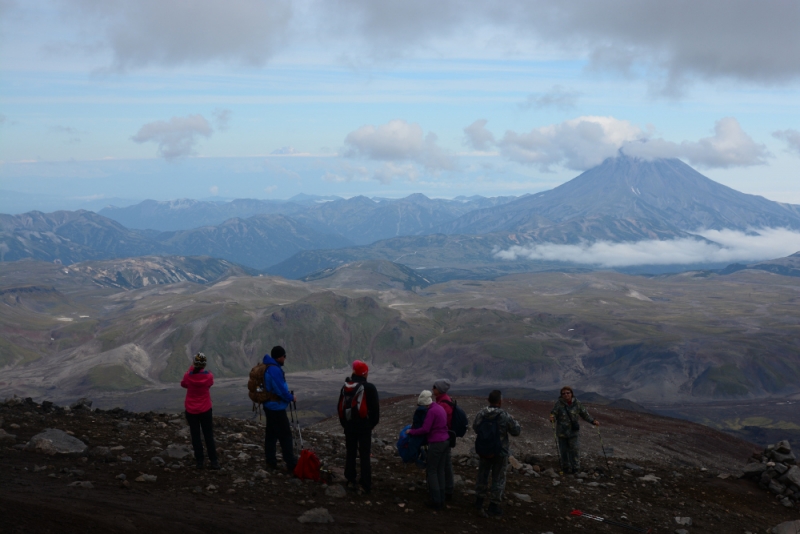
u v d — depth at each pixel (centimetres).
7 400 1894
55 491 1049
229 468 1441
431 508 1345
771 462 1934
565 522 1388
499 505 1359
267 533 1002
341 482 1437
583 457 2400
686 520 1491
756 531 1522
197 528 963
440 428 1363
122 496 1088
